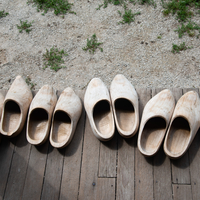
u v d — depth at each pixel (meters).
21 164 1.79
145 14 3.14
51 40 3.08
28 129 1.76
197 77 2.61
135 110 1.76
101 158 1.74
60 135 1.80
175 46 2.81
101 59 2.85
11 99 1.82
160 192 1.61
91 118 1.74
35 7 3.42
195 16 3.01
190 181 1.62
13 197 1.69
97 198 1.64
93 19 3.20
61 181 1.71
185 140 1.68
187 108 1.70
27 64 2.91
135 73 2.70
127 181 1.66
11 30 3.24
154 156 1.70
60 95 1.92
